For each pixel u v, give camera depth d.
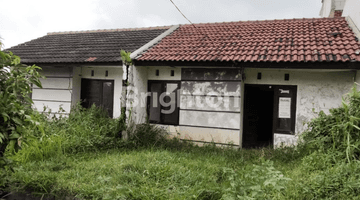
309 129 6.41
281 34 8.29
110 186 4.13
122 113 7.31
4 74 3.62
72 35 11.80
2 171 4.32
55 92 9.24
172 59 7.18
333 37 7.35
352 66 5.75
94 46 9.45
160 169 4.63
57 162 5.24
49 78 9.34
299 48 6.84
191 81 7.65
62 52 9.27
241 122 7.39
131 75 7.52
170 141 7.41
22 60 8.88
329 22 8.74
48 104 9.34
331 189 3.75
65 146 6.01
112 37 10.45
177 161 5.43
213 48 7.75
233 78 7.14
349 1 8.64
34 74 3.92
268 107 10.09
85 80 9.29
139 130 7.51
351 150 4.57
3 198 4.14
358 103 4.86
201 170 4.92
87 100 9.23
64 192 4.10
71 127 7.03
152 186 4.12
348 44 6.68
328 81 6.74
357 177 3.96
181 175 4.48
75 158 5.67
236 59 6.62
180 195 3.81
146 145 6.98
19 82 3.67
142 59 7.45
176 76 7.97
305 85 6.94
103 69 8.91
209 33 9.41
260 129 10.03
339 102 6.63
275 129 7.23
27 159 5.19
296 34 8.10
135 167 4.89
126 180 4.34
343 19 8.77
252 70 7.42
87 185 4.17
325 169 4.53
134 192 3.87
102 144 6.56
